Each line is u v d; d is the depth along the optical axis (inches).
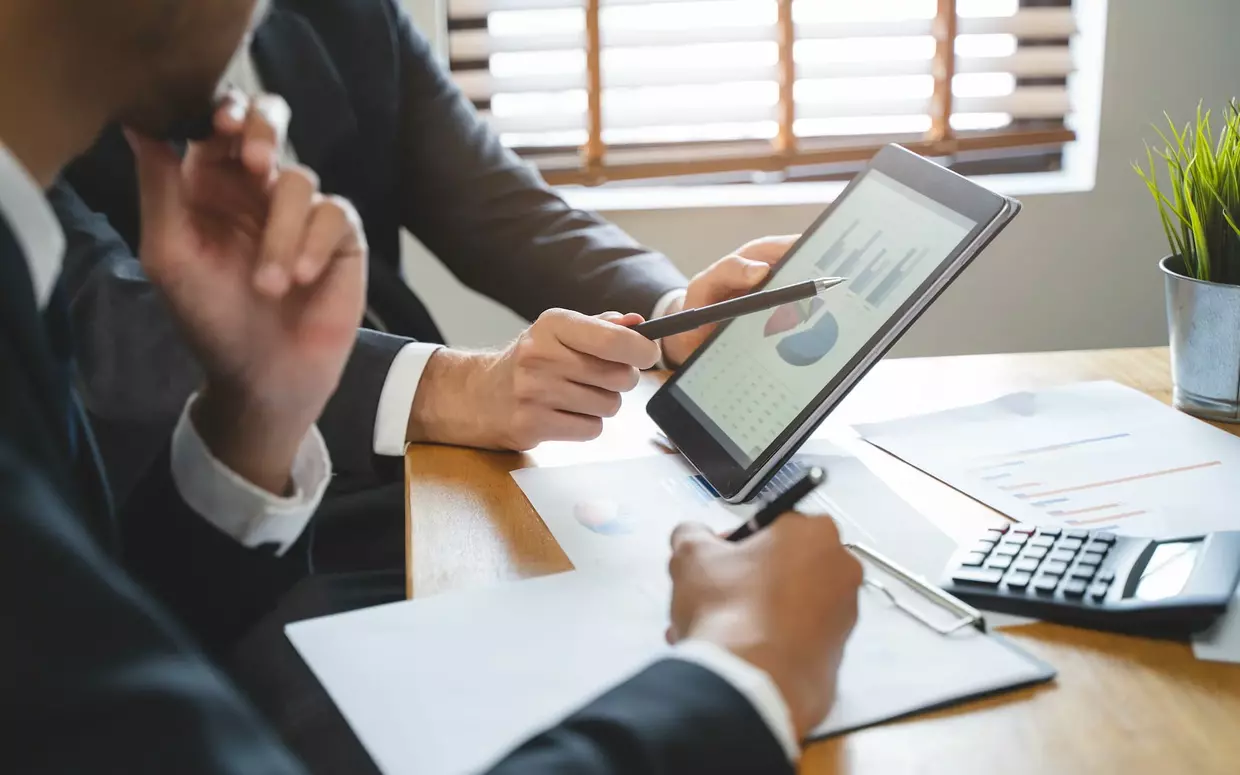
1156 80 66.7
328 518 41.9
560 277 47.1
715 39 67.7
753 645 19.1
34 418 15.4
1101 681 21.3
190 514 28.8
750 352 34.4
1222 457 31.0
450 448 34.7
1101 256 69.7
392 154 50.2
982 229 29.7
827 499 29.5
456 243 50.9
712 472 31.1
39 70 16.5
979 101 69.7
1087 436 33.0
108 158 42.8
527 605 24.3
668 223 67.7
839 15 68.2
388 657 22.3
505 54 68.5
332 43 48.1
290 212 23.7
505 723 20.1
